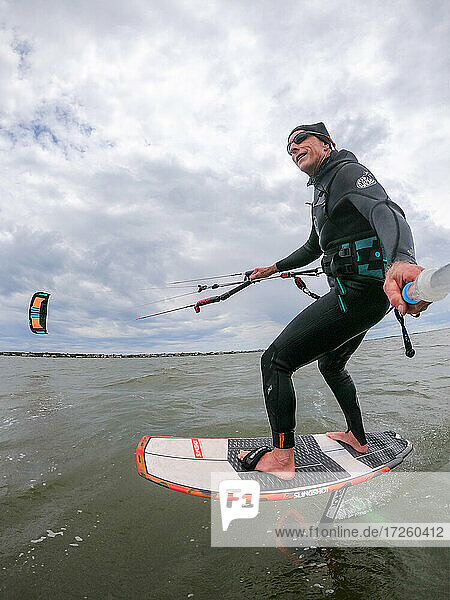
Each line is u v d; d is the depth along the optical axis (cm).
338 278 233
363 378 615
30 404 516
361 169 228
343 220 235
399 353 915
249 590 165
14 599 165
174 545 201
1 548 201
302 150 254
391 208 197
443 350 919
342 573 172
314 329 234
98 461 312
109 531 215
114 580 175
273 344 247
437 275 95
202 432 375
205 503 244
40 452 334
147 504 244
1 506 244
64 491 263
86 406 497
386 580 165
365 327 239
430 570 169
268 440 292
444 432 348
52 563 188
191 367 884
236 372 766
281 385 239
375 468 248
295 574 173
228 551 193
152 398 537
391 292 123
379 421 390
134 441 354
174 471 244
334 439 290
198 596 163
